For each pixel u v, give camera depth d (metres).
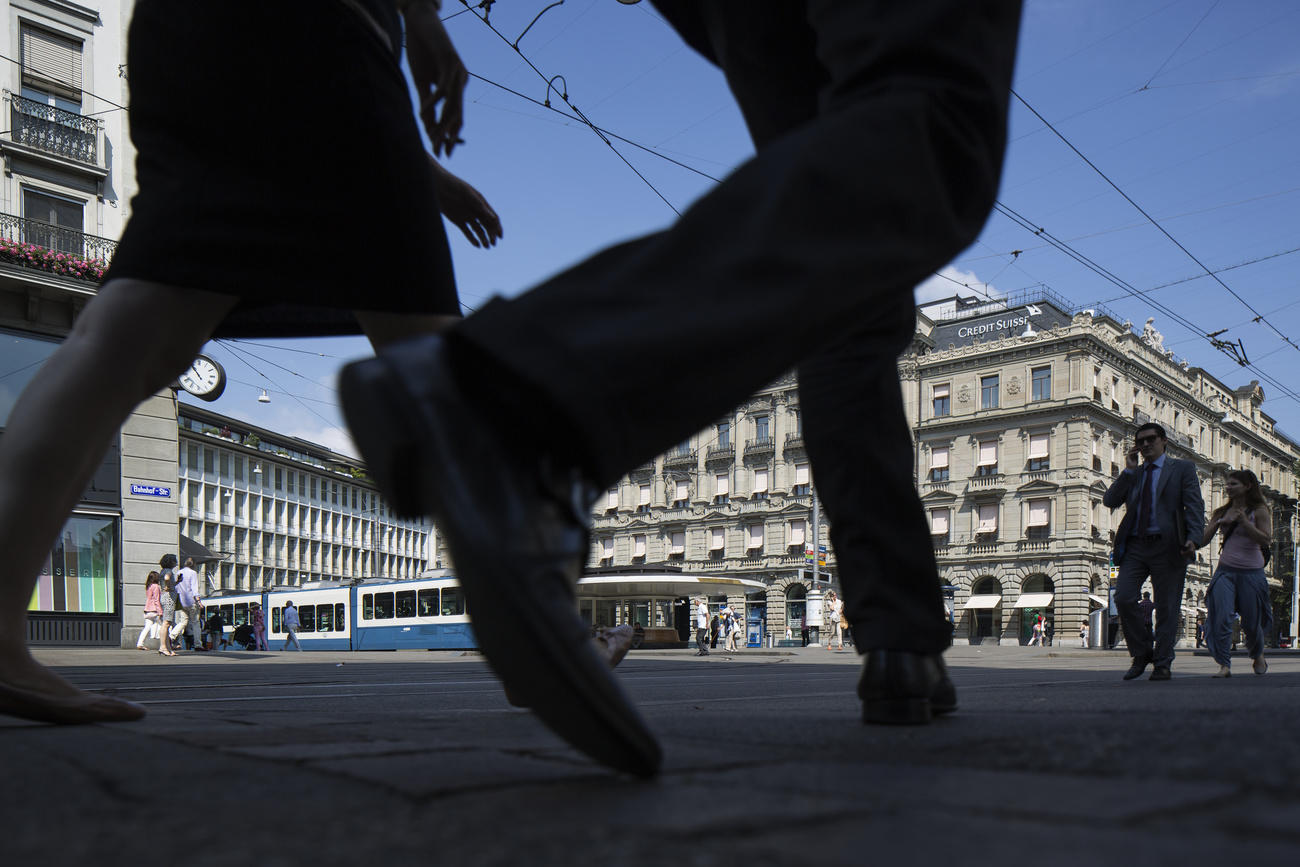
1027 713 1.92
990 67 1.10
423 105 1.95
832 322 1.01
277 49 1.74
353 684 5.39
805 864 0.60
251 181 1.72
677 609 32.19
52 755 1.26
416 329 1.84
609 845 0.67
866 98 1.08
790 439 48.06
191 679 6.21
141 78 1.78
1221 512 6.88
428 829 0.75
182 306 1.72
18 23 18.17
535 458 0.94
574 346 0.91
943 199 1.06
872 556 1.75
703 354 0.94
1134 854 0.60
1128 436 45.53
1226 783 0.88
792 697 3.30
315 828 0.76
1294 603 48.09
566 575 0.94
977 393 45.03
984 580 44.50
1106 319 44.81
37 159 18.05
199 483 65.62
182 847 0.70
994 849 0.63
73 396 1.68
